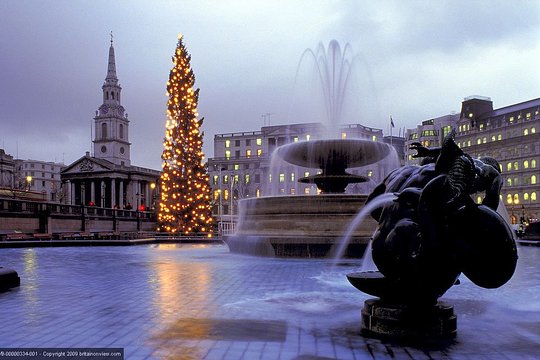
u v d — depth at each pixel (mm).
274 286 9695
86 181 121812
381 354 4844
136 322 6332
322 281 10430
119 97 137500
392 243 5645
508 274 5453
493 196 5750
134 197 119062
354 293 8742
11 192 61438
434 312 5609
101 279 11148
